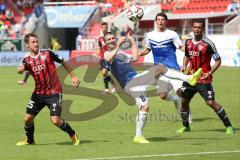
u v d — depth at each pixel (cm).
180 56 7619
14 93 5672
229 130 3234
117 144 2859
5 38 11088
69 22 11956
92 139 3033
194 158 2469
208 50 3158
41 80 2728
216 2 11662
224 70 8706
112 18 11644
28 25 11944
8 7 12812
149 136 3134
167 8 11994
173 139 3020
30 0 12900
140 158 2472
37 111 2792
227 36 9869
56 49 11288
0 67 10094
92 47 10844
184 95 3253
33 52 2728
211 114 4119
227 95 5341
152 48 3531
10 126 3544
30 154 2586
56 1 13012
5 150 2702
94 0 12812
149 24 11731
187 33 11225
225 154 2562
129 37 2952
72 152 2628
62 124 2781
